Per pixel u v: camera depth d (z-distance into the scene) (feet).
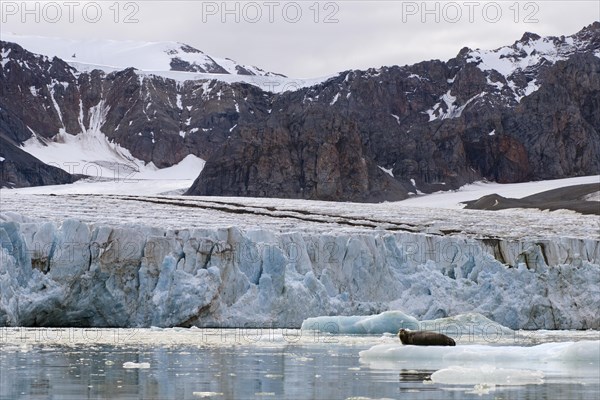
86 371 147.02
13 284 307.17
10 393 119.65
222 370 149.69
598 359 162.20
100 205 537.65
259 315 332.60
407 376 140.15
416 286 369.30
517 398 114.93
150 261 328.08
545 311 364.99
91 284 323.78
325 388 124.98
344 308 352.08
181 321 321.52
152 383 130.93
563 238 421.59
